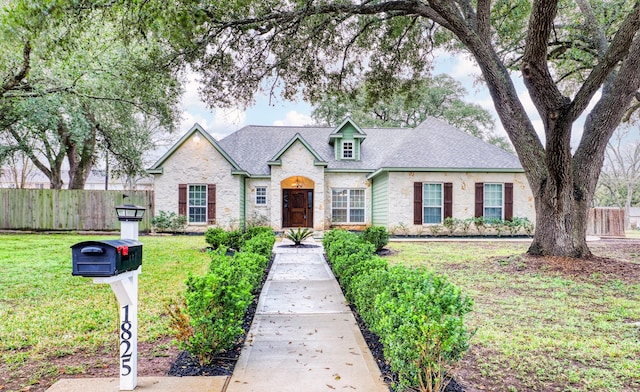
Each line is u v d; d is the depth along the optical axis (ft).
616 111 27.53
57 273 25.48
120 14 25.72
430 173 55.42
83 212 58.34
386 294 10.84
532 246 30.19
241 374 10.68
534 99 26.68
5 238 48.42
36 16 19.67
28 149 59.36
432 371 8.96
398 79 40.34
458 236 54.80
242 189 60.03
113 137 64.90
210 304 11.20
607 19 34.60
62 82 38.60
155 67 28.76
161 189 58.13
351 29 35.09
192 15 21.21
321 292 21.15
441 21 28.66
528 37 24.38
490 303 18.88
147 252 36.63
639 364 11.63
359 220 63.10
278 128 70.95
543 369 11.22
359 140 63.77
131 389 9.64
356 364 11.39
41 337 13.75
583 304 18.67
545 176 28.81
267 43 31.07
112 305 17.84
